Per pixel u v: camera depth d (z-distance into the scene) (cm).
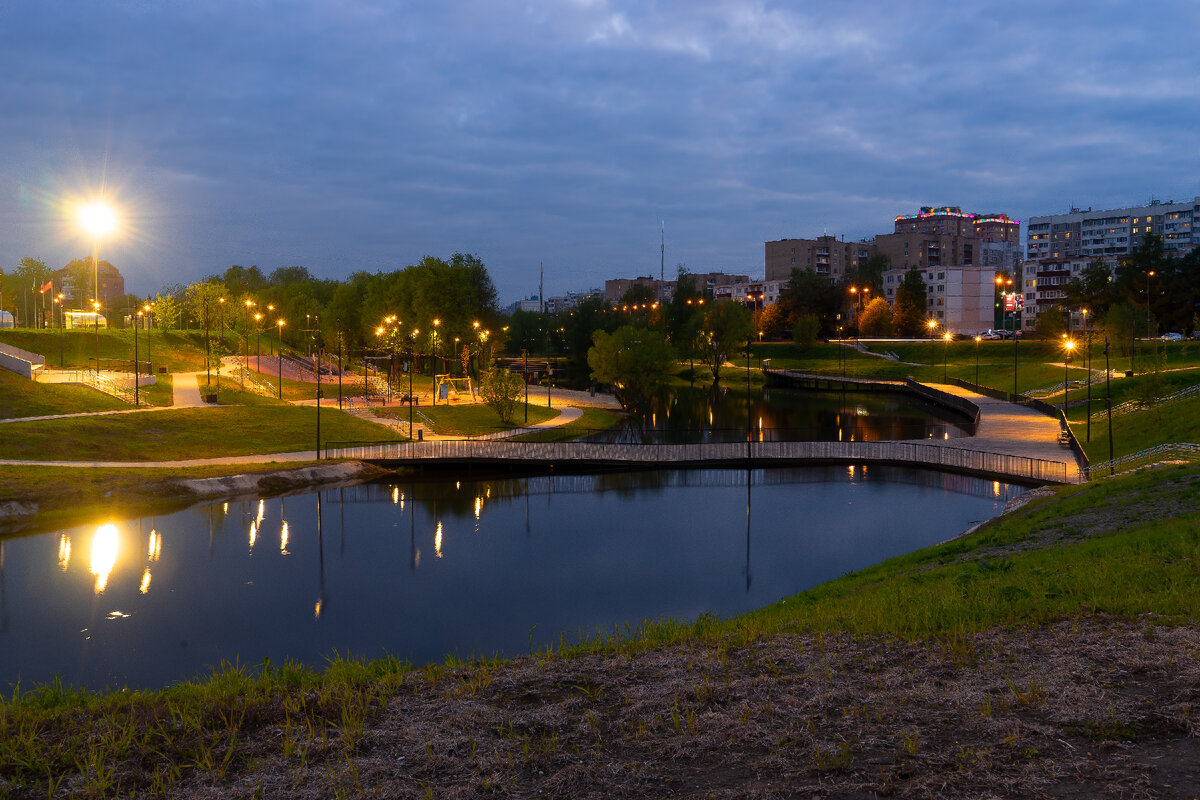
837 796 694
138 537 4469
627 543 4434
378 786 768
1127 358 10831
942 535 4469
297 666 1247
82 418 6681
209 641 2939
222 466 5934
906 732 827
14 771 848
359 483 6159
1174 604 1270
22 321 15450
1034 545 2677
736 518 5009
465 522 4966
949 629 1269
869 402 12362
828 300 19812
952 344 15862
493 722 939
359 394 9912
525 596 3512
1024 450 6544
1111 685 926
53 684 1278
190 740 920
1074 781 696
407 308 13312
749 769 766
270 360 11625
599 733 883
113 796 783
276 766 835
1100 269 14088
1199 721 796
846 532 4603
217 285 13825
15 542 4312
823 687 1002
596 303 19250
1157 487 3312
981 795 678
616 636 1549
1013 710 876
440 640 2948
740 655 1209
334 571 3891
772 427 9425
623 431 9056
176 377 9500
